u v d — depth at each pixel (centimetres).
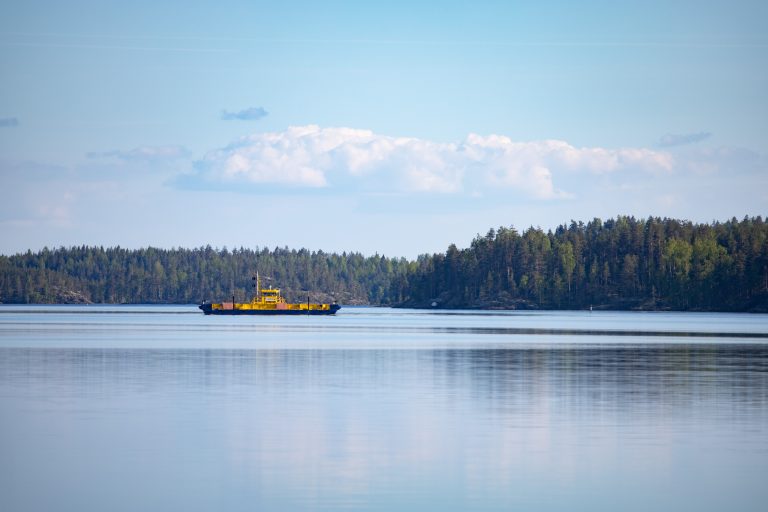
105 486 12131
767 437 15538
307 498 11581
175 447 14612
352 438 15450
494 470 13100
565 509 11144
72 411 18388
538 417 17750
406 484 12300
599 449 14525
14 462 13500
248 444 14875
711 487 12150
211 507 11175
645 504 11362
